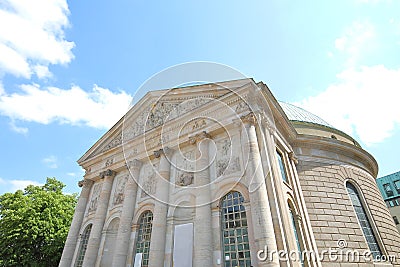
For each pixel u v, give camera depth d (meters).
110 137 32.22
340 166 27.50
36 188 40.56
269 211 15.84
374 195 28.05
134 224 22.75
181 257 17.52
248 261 15.34
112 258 23.17
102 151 31.75
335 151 28.50
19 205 34.34
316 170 26.02
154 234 19.50
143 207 23.25
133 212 23.67
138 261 20.73
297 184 23.27
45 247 31.84
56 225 34.06
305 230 19.95
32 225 32.06
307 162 26.31
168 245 18.83
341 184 26.00
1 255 30.31
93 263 23.34
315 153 27.30
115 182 28.09
